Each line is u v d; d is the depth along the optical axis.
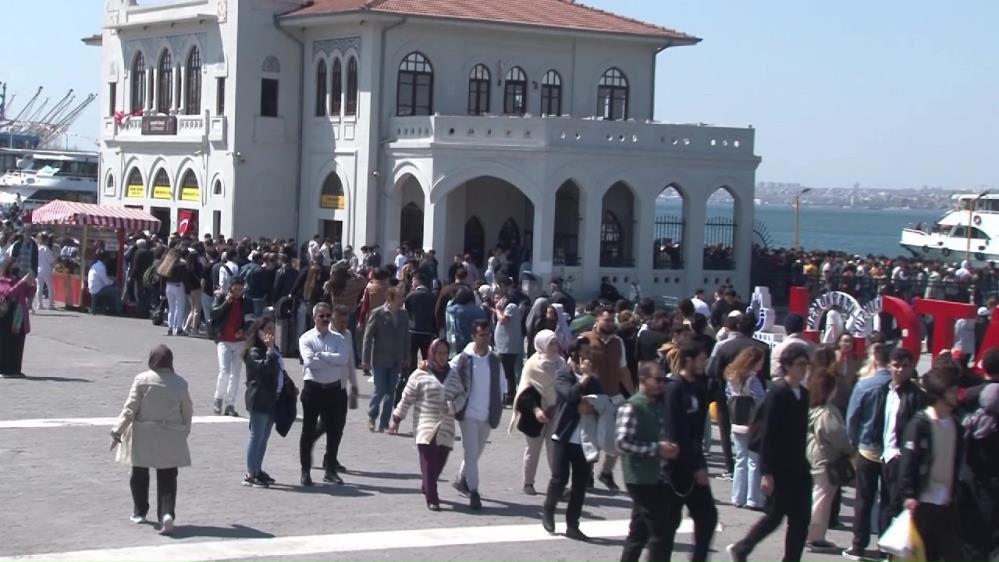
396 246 45.41
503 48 47.28
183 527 13.95
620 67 49.53
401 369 20.42
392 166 44.97
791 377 12.45
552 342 15.75
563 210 46.91
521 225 48.28
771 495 12.41
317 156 47.75
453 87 46.53
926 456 11.93
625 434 11.98
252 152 47.84
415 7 45.81
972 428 12.30
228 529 13.95
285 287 28.95
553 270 41.69
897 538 11.91
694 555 12.14
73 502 14.81
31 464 16.72
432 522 14.70
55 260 38.41
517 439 20.48
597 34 47.91
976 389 13.14
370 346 20.06
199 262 31.97
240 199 47.78
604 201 46.81
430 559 13.12
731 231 45.53
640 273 43.12
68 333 31.55
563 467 14.22
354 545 13.52
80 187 75.62
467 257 36.91
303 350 16.12
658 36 48.94
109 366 26.17
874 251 126.88
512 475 17.59
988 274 41.56
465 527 14.52
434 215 43.16
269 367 15.91
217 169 48.75
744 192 44.50
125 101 54.41
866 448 13.86
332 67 46.97
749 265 44.84
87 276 37.09
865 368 15.42
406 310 22.44
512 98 47.69
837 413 14.23
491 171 42.38
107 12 54.94
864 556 14.01
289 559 12.85
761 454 12.45
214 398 22.53
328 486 16.28
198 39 49.78
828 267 43.16
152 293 34.72
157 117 51.78
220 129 48.12
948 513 12.05
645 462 11.93
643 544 12.26
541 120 41.50
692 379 12.17
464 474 16.09
